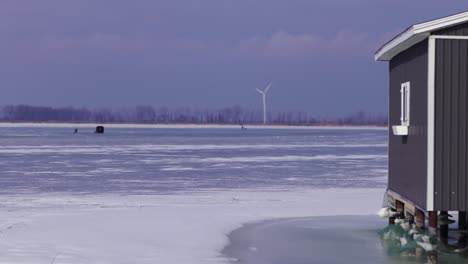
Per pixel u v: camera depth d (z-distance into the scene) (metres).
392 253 14.78
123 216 18.98
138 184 29.70
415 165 14.70
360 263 13.78
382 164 42.59
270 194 26.02
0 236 15.20
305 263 13.74
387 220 19.36
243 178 32.78
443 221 16.42
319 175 34.59
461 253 14.81
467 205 13.37
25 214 19.34
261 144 76.50
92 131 163.50
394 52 16.66
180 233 16.45
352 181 31.52
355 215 20.42
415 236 15.05
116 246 14.50
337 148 66.06
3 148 62.84
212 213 20.17
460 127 13.38
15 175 33.84
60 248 14.04
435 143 13.41
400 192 16.56
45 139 93.12
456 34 13.38
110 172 35.84
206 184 29.84
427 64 13.54
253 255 14.33
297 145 73.88
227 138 102.38
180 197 24.86
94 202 23.11
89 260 13.03
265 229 17.67
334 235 16.92
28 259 12.90
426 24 13.22
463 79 13.38
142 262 13.07
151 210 20.59
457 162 13.38
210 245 15.17
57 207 21.58
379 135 131.12
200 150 60.31
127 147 66.12
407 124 15.60
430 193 13.41
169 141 85.75
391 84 18.09
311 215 20.33
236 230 17.41
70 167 39.25
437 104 13.41
